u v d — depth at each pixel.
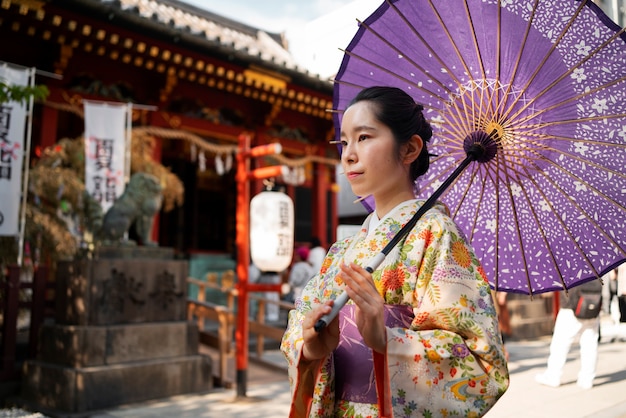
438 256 1.44
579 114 1.77
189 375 6.46
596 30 1.69
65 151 9.25
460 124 1.91
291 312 1.79
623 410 5.35
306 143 15.06
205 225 17.75
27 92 4.98
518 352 9.57
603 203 1.79
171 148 15.35
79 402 5.52
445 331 1.37
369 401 1.47
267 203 6.80
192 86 12.26
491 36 1.78
